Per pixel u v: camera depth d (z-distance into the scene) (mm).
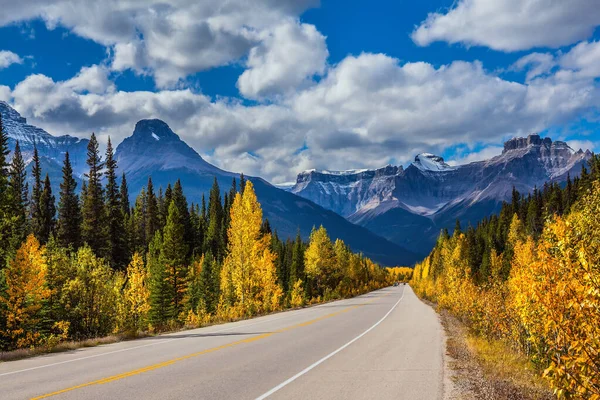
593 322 5551
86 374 10070
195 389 8508
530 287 9281
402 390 8578
